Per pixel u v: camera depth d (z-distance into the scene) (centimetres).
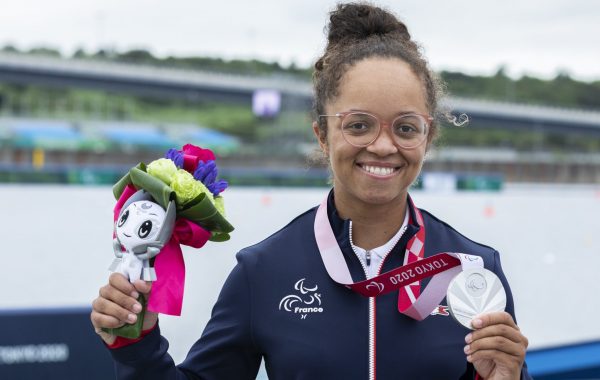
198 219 199
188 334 641
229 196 1223
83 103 8831
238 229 1020
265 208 1162
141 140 6612
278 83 6138
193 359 215
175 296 192
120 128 7194
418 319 199
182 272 197
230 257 858
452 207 1282
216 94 6291
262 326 206
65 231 1003
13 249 960
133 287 186
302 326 202
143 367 194
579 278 952
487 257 212
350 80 199
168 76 6084
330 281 207
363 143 197
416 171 202
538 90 7762
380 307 202
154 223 189
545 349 608
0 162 3459
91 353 632
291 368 200
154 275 189
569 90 7931
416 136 199
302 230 217
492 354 183
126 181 205
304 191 1366
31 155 3509
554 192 1820
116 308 184
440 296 199
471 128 6581
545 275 958
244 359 214
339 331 200
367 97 196
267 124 6669
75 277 909
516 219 1212
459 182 1731
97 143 6241
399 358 198
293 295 206
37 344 620
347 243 209
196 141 6575
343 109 199
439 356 197
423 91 202
